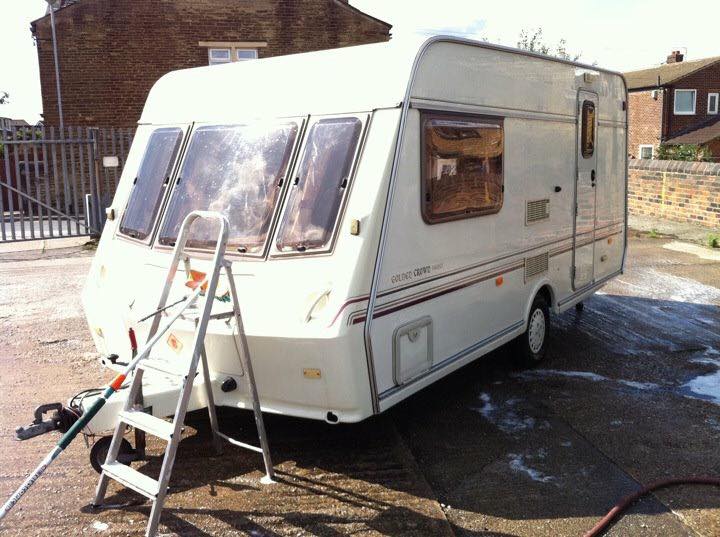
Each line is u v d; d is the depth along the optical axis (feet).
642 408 17.30
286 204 13.98
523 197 18.66
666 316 25.68
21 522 12.24
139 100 55.16
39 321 25.16
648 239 39.99
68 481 13.71
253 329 13.17
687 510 12.64
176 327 14.08
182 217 15.47
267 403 13.99
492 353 21.20
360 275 12.80
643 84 129.39
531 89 18.72
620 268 26.32
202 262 14.61
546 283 20.29
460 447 15.26
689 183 43.14
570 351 21.86
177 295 14.39
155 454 14.85
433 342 15.15
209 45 55.36
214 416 14.15
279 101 15.11
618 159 25.08
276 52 56.65
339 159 13.67
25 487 10.82
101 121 54.85
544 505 12.85
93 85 54.39
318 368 12.89
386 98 13.69
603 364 20.62
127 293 15.64
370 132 13.60
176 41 55.01
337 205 13.32
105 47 54.08
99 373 19.86
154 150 17.19
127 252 16.38
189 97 16.97
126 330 15.39
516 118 18.06
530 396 18.15
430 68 14.47
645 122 130.41
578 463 14.47
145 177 17.02
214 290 11.89
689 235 40.40
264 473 14.02
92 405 11.47
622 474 13.98
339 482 13.64
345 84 14.30
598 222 23.82
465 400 17.92
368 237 12.94
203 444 15.33
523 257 18.88
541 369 20.22
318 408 13.38
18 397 18.08
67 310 26.61
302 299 13.06
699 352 21.63
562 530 12.04
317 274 13.08
